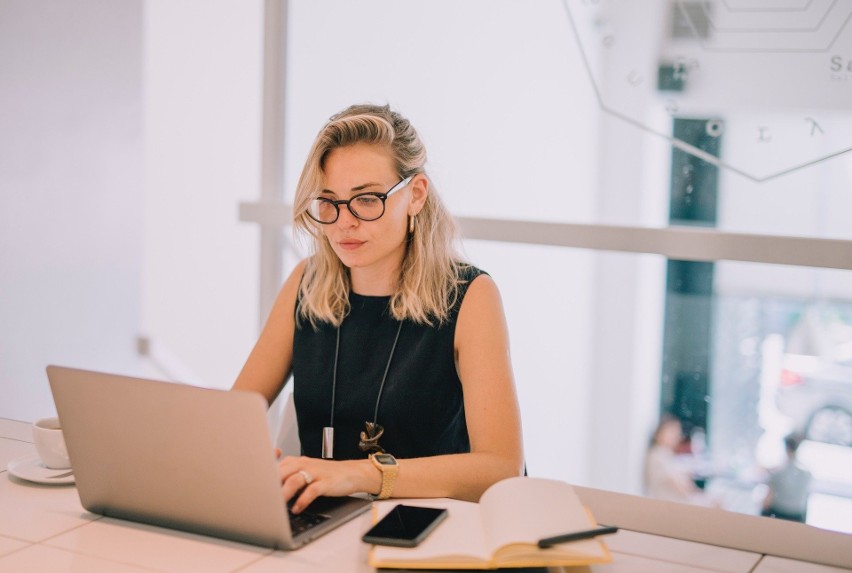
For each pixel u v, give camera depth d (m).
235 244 4.25
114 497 1.30
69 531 1.26
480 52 2.87
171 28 4.16
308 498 1.32
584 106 2.79
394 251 1.77
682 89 2.32
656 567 1.21
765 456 2.64
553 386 2.95
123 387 1.22
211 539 1.24
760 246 2.21
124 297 3.90
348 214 1.65
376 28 2.83
